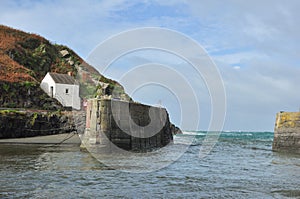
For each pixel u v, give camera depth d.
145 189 11.88
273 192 12.12
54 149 23.58
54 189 11.34
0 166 15.71
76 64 57.00
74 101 39.62
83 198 10.34
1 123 30.16
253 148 34.25
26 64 50.78
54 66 54.38
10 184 11.89
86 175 13.91
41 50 55.75
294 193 12.02
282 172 16.91
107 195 10.80
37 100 39.59
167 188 12.22
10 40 53.38
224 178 14.77
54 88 41.69
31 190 11.10
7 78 40.38
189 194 11.44
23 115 32.03
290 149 28.48
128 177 13.87
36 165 16.16
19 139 29.59
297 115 28.30
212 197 11.14
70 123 34.03
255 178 14.96
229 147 35.31
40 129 32.44
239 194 11.69
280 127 29.58
